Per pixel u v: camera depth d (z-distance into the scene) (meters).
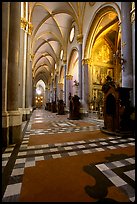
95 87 16.70
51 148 4.22
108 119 6.83
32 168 2.86
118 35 17.45
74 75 20.58
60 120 12.09
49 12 17.30
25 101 11.80
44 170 2.77
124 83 7.00
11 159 3.34
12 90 4.94
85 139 5.35
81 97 14.52
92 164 3.07
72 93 20.03
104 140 5.21
